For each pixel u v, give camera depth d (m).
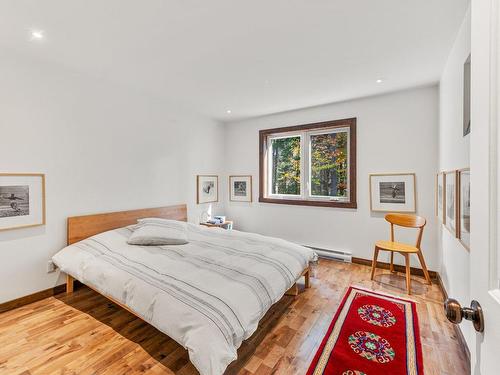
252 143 4.68
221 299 1.64
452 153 2.30
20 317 2.25
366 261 3.62
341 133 3.87
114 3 1.67
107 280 2.06
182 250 2.52
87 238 2.84
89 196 2.94
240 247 2.64
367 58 2.44
